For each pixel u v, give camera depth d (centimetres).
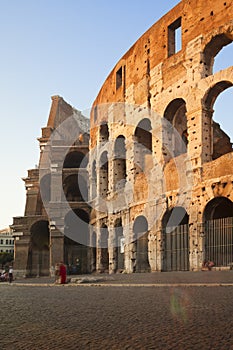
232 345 779
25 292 2462
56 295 2062
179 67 4338
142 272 4538
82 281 3125
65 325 1054
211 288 1941
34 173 7700
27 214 7438
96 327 1009
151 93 4759
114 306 1411
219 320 1028
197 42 4116
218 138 5038
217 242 3653
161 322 1036
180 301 1444
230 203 4278
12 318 1216
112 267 5225
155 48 4772
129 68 5284
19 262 7056
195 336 860
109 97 5862
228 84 3859
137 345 805
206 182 3759
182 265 4012
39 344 838
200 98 3988
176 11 4472
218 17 3934
